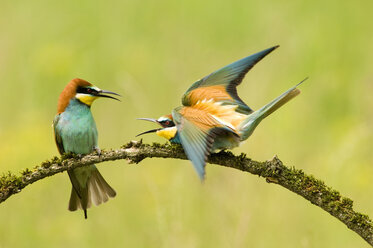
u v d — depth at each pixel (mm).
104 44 16250
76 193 9266
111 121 13297
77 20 17047
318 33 16359
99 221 11188
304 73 15188
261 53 7605
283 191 11125
